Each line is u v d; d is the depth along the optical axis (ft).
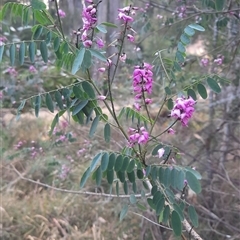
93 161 3.64
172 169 3.45
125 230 9.78
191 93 4.11
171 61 4.77
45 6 3.67
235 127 9.34
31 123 14.99
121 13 3.88
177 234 3.51
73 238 9.83
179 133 10.28
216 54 8.93
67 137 9.22
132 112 4.51
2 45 3.96
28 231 10.16
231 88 8.83
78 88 3.85
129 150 4.18
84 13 3.77
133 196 4.65
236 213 8.73
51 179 12.19
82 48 3.53
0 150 12.08
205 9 8.87
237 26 8.46
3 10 3.90
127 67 10.85
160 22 10.96
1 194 11.60
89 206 10.86
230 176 9.61
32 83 9.52
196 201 8.79
